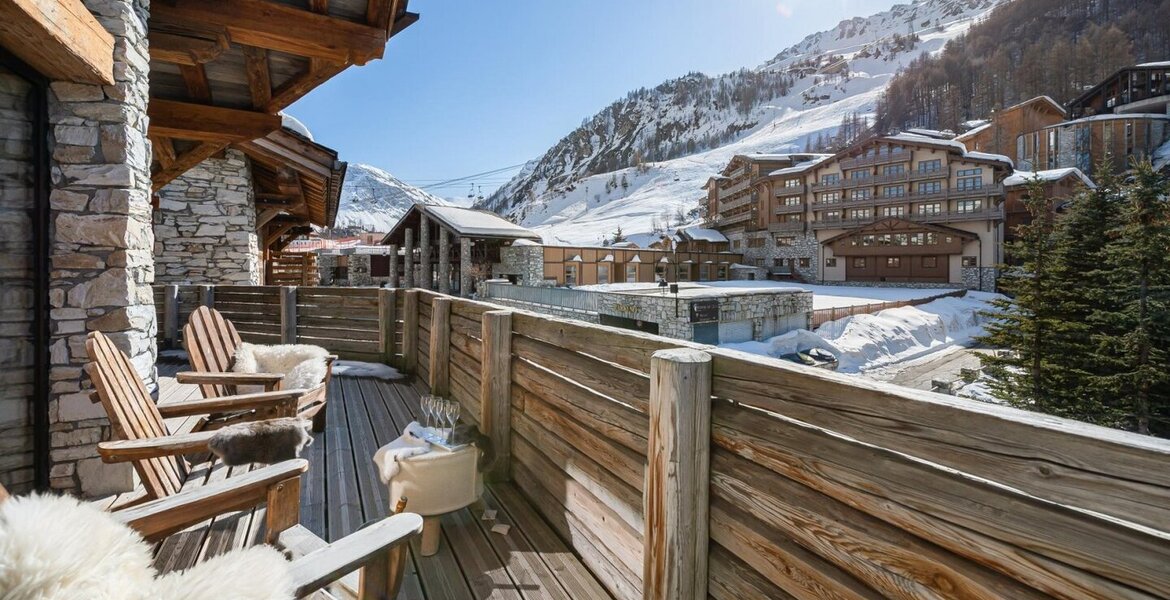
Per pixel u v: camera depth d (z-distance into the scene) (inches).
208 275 350.0
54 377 107.3
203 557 82.7
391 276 1062.4
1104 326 510.9
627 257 1342.3
